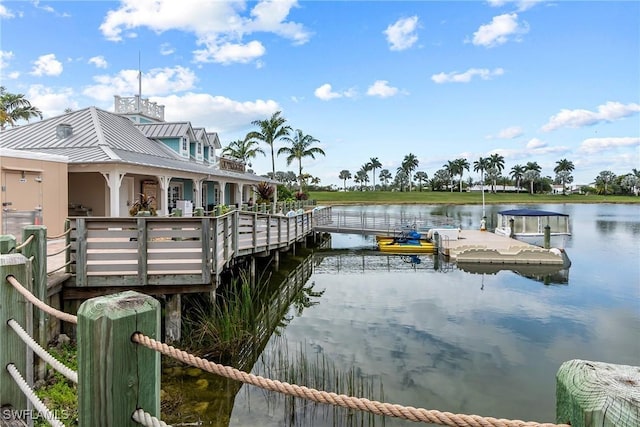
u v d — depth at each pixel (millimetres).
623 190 104125
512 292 11648
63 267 6070
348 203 70500
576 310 9828
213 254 6637
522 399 5484
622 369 786
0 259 2465
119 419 1259
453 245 17922
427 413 1005
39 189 10148
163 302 7031
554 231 19281
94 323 1258
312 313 9477
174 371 5695
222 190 20172
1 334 2434
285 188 35844
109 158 11445
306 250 19688
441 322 8836
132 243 6430
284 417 4730
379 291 11773
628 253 18609
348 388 5578
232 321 6688
